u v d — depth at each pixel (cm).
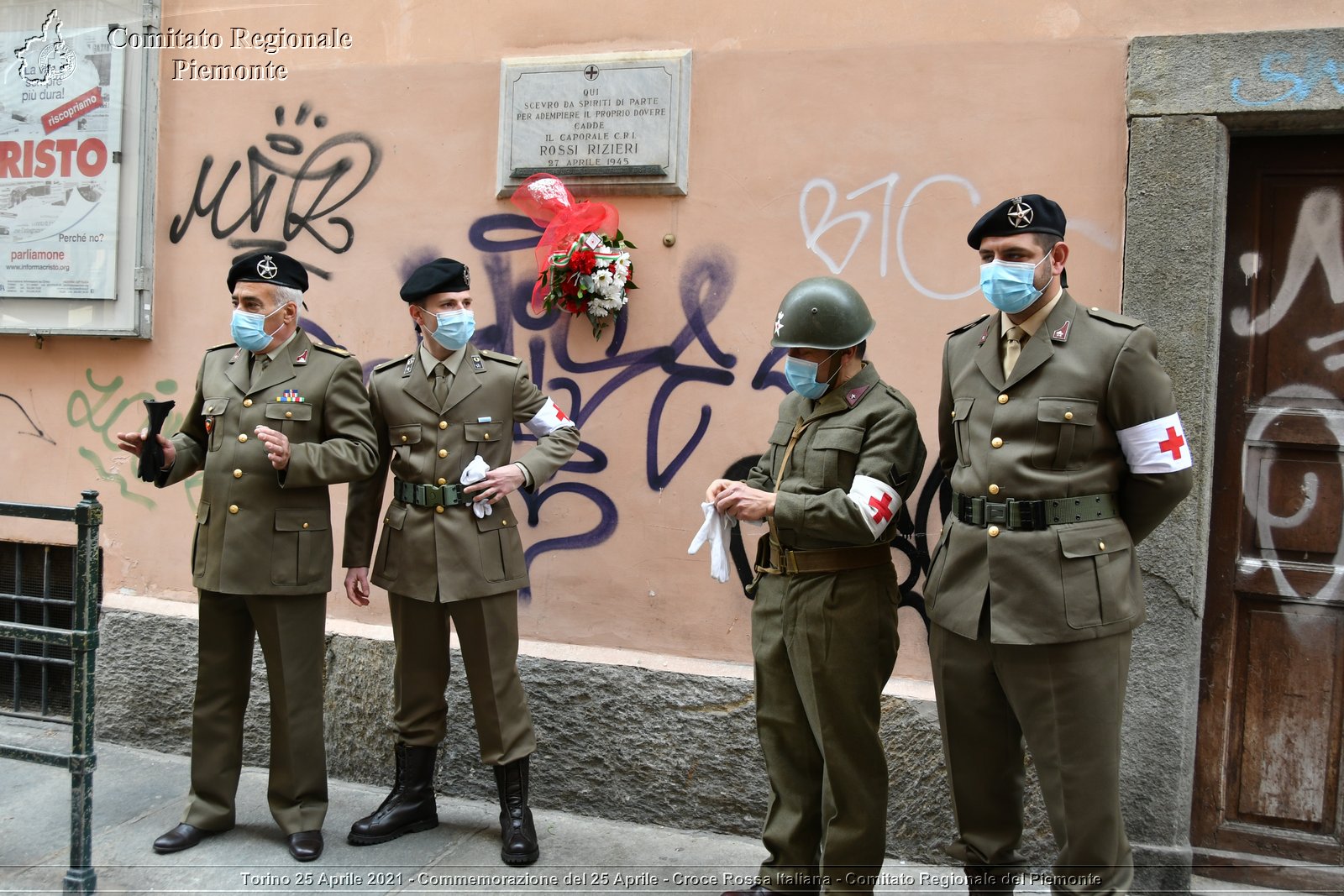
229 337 419
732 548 365
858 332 274
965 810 279
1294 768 327
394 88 400
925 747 337
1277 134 323
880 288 347
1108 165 326
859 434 275
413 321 370
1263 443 326
